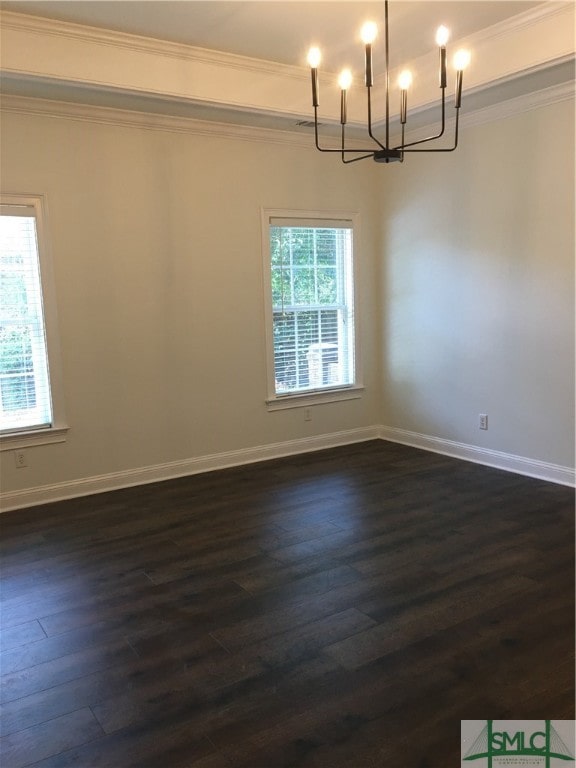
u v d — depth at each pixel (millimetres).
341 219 5398
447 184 4883
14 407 4172
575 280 4074
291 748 1927
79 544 3580
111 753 1936
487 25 3742
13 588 3062
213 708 2125
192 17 3502
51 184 4094
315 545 3451
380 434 5820
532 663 2312
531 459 4535
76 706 2162
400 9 3475
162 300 4598
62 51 3559
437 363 5188
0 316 4051
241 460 5105
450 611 2701
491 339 4703
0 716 2119
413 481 4531
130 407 4559
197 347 4793
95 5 3322
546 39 3566
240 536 3617
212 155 4684
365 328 5672
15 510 4160
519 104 4230
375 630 2572
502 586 2910
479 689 2176
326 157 5250
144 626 2674
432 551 3320
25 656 2473
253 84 4242
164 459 4746
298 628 2609
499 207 4500
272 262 5125
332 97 4582
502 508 3922
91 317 4336
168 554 3404
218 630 2619
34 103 3951
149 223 4480
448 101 4227
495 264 4590
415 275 5289
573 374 4180
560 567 3088
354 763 1859
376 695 2162
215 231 4766
